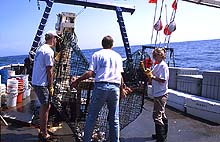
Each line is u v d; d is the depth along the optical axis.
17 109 5.93
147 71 4.44
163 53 4.44
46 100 4.10
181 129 5.27
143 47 8.05
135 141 4.52
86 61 4.40
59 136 4.47
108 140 4.13
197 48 90.56
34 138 4.34
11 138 4.29
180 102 6.84
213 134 4.95
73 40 4.41
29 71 7.75
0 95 5.91
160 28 8.58
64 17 6.86
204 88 6.60
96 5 7.62
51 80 4.04
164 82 4.40
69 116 4.77
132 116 4.61
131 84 4.67
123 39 7.46
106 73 3.64
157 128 4.50
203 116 6.05
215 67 27.73
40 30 6.90
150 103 7.75
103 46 3.89
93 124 3.69
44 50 4.00
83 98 4.71
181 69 7.88
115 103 3.72
